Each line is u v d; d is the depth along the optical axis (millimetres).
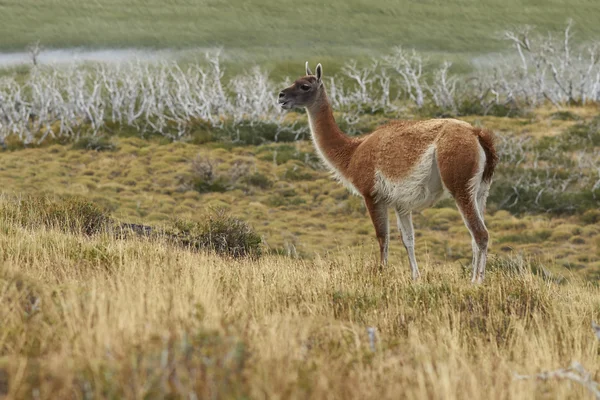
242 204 144000
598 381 22109
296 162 171000
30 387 15570
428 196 41500
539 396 19234
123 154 176625
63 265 33719
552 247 119438
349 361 19641
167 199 142250
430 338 25094
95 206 60250
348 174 44625
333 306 30094
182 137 193250
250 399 15359
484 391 19203
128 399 15211
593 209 137375
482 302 31938
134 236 49594
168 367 16297
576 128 190375
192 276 32750
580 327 28031
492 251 117875
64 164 167125
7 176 151875
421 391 17281
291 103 46062
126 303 22812
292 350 19500
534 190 146000
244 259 51750
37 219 54531
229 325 20188
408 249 43094
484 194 40750
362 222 132625
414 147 40906
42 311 21438
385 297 32188
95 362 16359
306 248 108625
